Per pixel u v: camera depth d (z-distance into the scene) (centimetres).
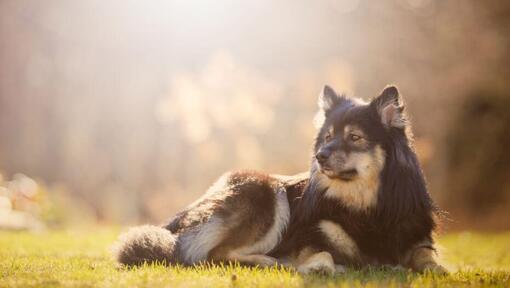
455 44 2836
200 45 2927
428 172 2648
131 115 2680
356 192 664
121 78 2859
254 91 2109
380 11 3011
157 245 677
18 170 2905
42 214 1681
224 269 620
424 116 2755
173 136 2341
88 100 2877
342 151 657
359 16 3088
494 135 2891
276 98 2186
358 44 3028
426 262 649
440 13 2891
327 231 666
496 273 657
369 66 2986
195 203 742
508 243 1404
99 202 2438
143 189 2461
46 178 2852
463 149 2869
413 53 2895
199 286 528
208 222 698
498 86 2820
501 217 2592
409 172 668
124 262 671
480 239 1563
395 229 664
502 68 2825
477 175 2767
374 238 666
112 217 2278
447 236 1755
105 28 3003
